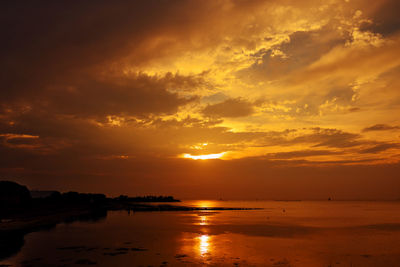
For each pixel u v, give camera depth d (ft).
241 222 202.90
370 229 158.92
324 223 195.42
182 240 115.96
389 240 118.83
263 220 221.05
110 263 77.56
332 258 84.94
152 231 146.41
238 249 97.30
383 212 339.77
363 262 80.59
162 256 85.97
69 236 126.52
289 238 123.24
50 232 139.95
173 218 240.53
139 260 81.10
